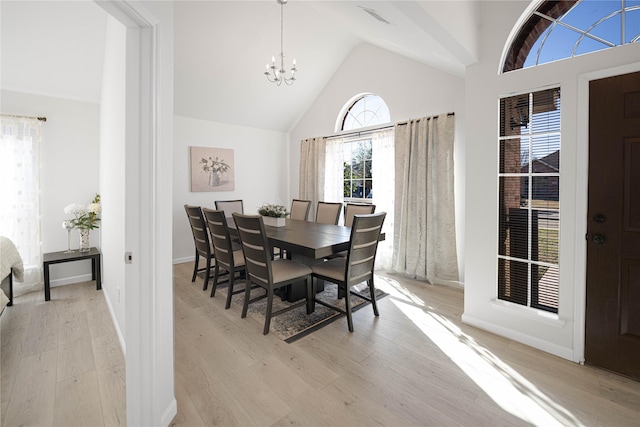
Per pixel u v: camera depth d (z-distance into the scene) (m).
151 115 1.35
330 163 4.90
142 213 1.36
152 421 1.39
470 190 2.48
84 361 2.07
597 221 1.89
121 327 2.24
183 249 4.68
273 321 2.62
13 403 1.66
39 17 2.68
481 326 2.47
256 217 2.31
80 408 1.63
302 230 3.20
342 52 4.50
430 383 1.80
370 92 4.36
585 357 1.97
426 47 2.56
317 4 2.87
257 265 2.49
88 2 2.67
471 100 2.44
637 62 1.71
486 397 1.68
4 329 2.52
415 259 3.70
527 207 2.22
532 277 2.23
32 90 3.37
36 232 3.39
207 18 3.35
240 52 3.89
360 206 3.70
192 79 4.01
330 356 2.08
